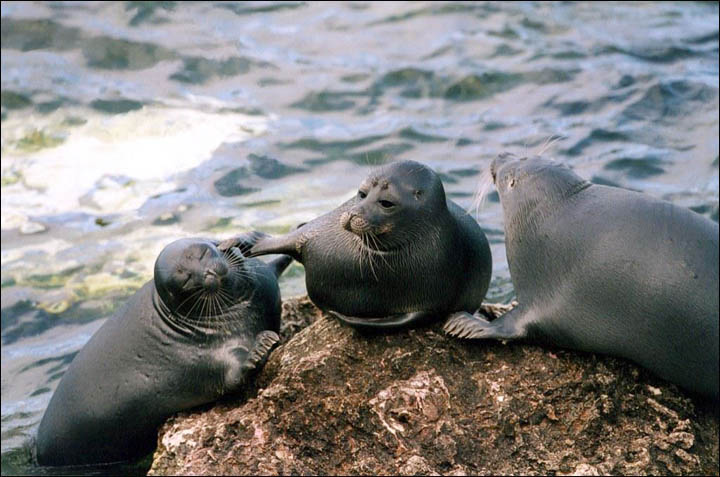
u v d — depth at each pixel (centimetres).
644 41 6147
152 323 3212
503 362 2955
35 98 5481
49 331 4166
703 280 2738
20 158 5119
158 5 6359
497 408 2838
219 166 5012
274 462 2730
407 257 2920
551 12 6481
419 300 2983
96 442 3325
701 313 2733
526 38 6141
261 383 3091
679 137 5172
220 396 3133
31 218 4738
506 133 5222
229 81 5709
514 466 2758
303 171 4972
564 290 2903
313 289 3078
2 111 5397
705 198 4656
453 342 2998
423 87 5656
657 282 2762
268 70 5794
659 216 2834
